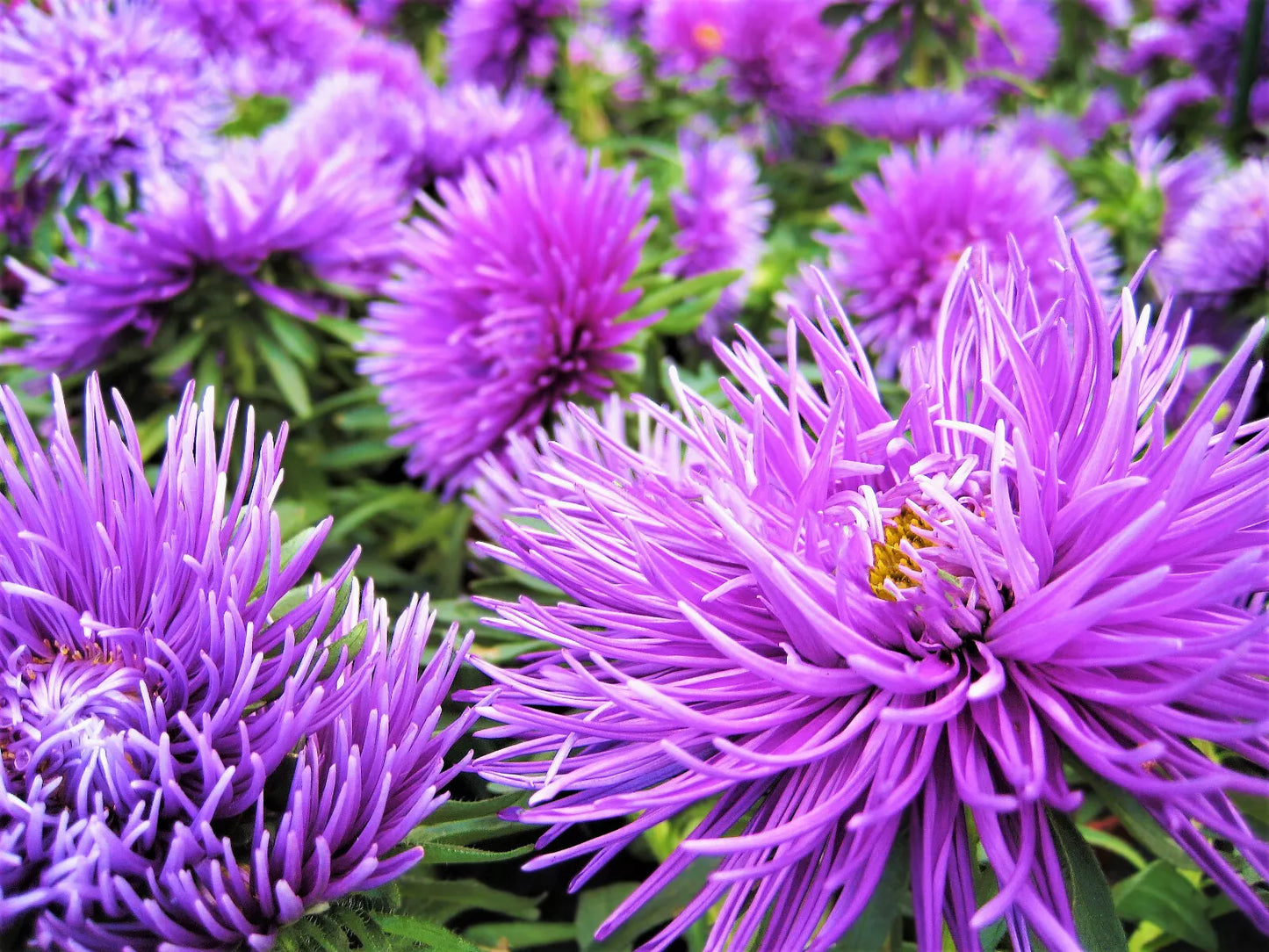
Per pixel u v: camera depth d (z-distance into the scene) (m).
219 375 0.24
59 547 0.11
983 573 0.10
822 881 0.10
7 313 0.23
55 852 0.09
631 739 0.11
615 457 0.16
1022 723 0.10
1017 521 0.11
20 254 0.28
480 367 0.23
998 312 0.11
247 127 0.37
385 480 0.29
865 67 0.42
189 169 0.27
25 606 0.12
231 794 0.10
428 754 0.11
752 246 0.31
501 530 0.18
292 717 0.10
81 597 0.12
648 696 0.09
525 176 0.22
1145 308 0.11
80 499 0.12
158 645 0.10
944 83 0.41
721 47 0.41
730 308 0.30
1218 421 0.23
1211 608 0.10
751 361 0.14
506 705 0.11
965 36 0.37
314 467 0.25
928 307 0.25
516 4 0.44
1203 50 0.41
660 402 0.22
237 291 0.24
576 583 0.12
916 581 0.11
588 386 0.22
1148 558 0.10
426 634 0.12
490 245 0.22
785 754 0.10
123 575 0.11
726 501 0.11
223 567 0.11
